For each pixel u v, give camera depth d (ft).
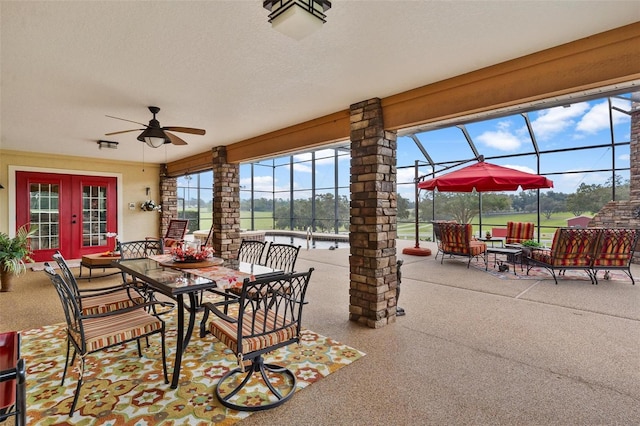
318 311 12.40
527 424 5.99
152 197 26.55
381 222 10.87
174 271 9.15
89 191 23.88
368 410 6.45
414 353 8.82
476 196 33.01
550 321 11.06
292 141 14.57
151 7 5.95
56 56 7.91
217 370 8.07
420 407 6.51
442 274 18.45
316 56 7.97
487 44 7.43
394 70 8.80
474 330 10.36
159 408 6.56
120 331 7.13
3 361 4.39
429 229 37.35
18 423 2.83
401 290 15.12
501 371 7.84
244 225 49.14
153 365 8.32
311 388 7.23
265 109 12.18
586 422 6.01
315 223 43.62
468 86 9.07
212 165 19.86
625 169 23.63
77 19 6.33
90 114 12.73
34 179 21.70
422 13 6.19
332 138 12.79
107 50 7.64
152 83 9.68
